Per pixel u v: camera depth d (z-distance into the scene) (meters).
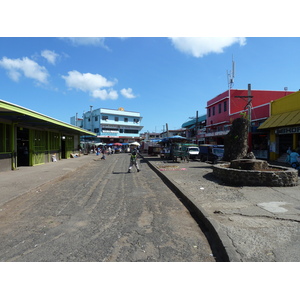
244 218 5.01
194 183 9.20
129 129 62.22
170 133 68.62
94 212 6.02
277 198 6.63
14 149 14.75
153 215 5.73
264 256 3.39
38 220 5.41
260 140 24.48
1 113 11.85
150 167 17.48
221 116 32.53
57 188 9.35
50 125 17.44
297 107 18.27
